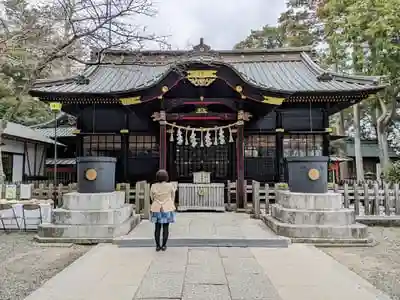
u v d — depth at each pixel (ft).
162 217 18.08
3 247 20.02
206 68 30.48
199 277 13.61
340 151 82.84
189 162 39.78
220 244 19.53
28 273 15.06
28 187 28.55
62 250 19.29
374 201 27.68
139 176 40.91
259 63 51.93
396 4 40.70
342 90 37.91
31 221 24.91
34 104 77.15
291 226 20.62
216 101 33.32
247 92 31.45
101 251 18.13
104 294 11.76
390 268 15.81
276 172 40.60
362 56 49.06
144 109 34.96
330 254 18.40
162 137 33.76
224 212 32.58
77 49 24.27
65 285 12.70
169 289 12.23
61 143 61.16
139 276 13.76
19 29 22.66
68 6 22.16
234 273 14.19
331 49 55.36
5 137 47.37
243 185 33.30
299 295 11.65
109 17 22.24
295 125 41.29
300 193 22.11
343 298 11.41
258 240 19.61
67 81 42.32
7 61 26.40
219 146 39.73
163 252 17.89
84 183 22.52
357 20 43.86
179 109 35.76
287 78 45.34
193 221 26.86
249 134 41.16
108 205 22.18
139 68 47.67
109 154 41.81
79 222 21.30
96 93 38.40
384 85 37.86
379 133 57.93
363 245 20.03
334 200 21.38
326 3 57.36
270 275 13.91
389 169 43.32
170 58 46.80
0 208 24.97
